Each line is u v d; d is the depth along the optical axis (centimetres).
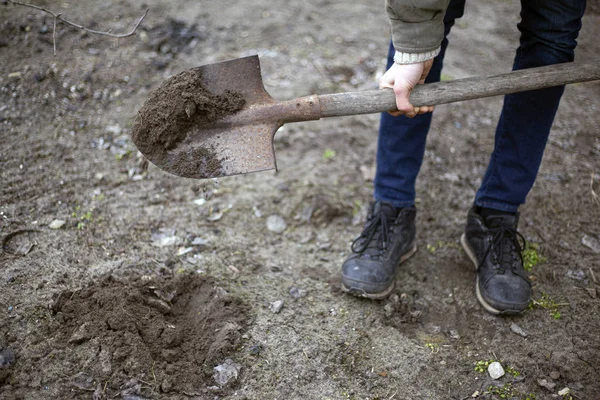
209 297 216
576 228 267
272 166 195
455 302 230
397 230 232
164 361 189
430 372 199
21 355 181
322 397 187
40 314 194
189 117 195
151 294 212
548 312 223
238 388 187
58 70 338
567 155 318
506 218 230
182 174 196
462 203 284
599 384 196
